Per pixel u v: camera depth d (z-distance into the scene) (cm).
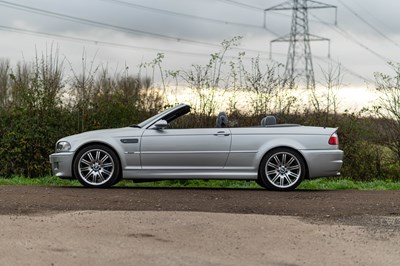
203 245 643
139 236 676
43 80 1627
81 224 730
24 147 1577
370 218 825
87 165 1148
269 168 1134
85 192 1055
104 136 1147
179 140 1133
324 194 1082
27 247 617
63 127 1616
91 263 564
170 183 1424
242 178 1133
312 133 1139
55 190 1085
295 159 1129
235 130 1138
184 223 747
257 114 1593
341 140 1614
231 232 706
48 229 700
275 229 729
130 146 1137
